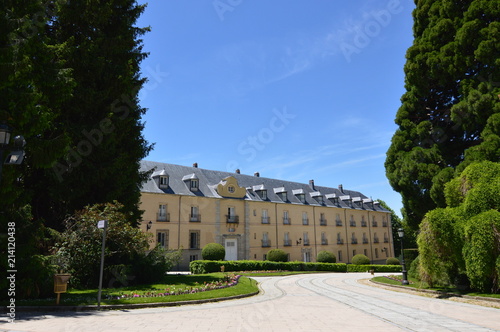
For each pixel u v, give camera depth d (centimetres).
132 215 1623
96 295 1036
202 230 3438
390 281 1919
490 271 1102
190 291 1191
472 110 1441
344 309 956
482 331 649
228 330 646
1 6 820
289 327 681
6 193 872
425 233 1314
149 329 646
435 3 1731
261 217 4003
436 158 1589
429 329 667
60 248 1176
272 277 2514
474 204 1191
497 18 1476
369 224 5481
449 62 1575
